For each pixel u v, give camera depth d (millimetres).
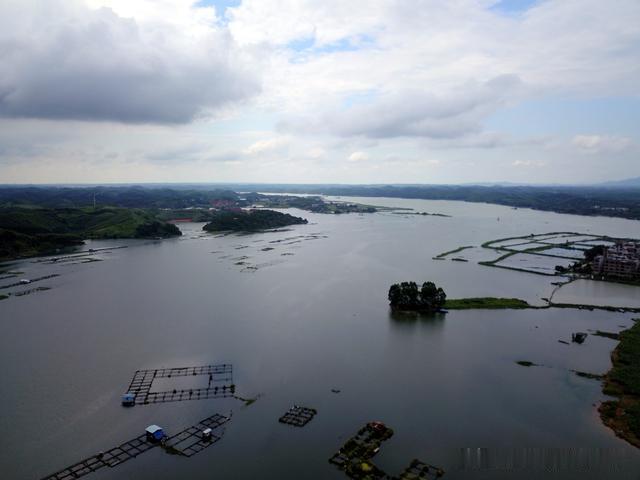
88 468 82500
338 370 120938
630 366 122062
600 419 98250
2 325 156125
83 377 116500
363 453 85938
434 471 81500
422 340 142875
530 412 101000
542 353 133500
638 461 84188
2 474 81000
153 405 103188
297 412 100250
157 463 83875
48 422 96625
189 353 131375
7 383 113188
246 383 113500
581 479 79562
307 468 82438
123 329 151500
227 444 89250
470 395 108375
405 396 107625
